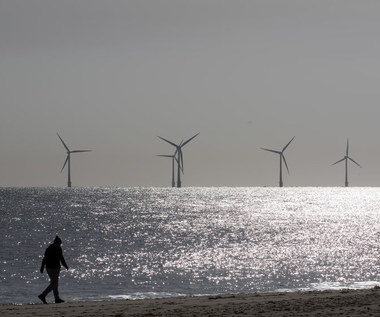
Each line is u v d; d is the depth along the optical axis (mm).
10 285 125625
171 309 52062
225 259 181625
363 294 61406
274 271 152125
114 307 57031
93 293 115375
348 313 44125
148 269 155125
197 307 53062
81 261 173250
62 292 116625
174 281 133250
